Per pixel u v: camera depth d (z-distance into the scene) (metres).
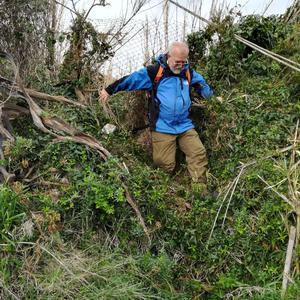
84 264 2.24
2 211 2.25
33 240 2.27
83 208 2.42
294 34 3.36
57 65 3.38
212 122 3.06
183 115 2.94
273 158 2.68
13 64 2.90
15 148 2.58
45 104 3.07
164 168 2.96
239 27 3.40
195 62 3.52
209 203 2.65
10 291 2.11
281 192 2.46
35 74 3.23
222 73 3.34
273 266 2.29
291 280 2.15
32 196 2.44
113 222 2.45
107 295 2.12
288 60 3.05
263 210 2.44
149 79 2.90
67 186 2.50
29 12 3.12
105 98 2.97
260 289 2.18
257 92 3.11
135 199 2.51
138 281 2.26
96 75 3.30
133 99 3.24
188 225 2.54
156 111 2.93
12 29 3.12
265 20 3.50
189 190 2.79
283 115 2.90
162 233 2.50
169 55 2.86
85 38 3.20
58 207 2.40
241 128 2.92
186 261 2.44
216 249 2.42
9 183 2.48
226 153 2.95
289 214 2.38
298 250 2.23
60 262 2.19
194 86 3.06
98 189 2.42
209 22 3.46
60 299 2.10
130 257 2.30
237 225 2.44
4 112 2.78
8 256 2.19
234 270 2.34
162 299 2.22
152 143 2.99
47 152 2.61
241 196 2.57
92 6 3.20
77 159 2.62
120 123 3.24
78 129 2.74
